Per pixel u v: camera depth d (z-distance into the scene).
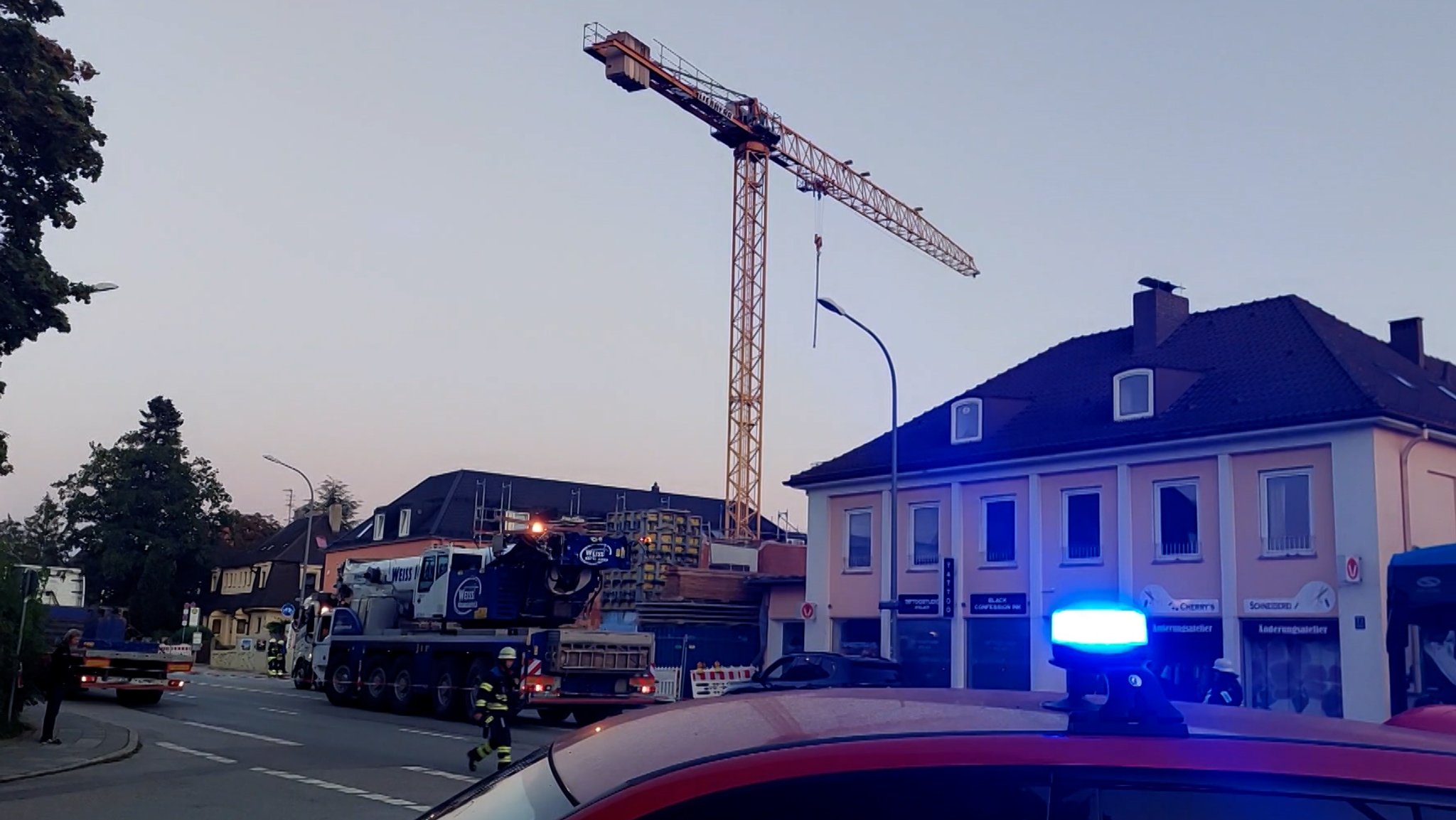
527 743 19.67
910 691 3.15
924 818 2.25
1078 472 28.58
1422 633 14.74
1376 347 30.34
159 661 27.70
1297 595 24.02
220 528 71.12
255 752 17.80
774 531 65.62
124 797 13.23
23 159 17.41
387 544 63.72
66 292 17.88
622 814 2.30
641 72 61.03
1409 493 23.78
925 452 32.72
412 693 25.94
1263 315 29.75
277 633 59.59
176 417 70.38
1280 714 2.90
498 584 25.64
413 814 12.15
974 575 30.47
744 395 63.84
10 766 15.38
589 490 68.06
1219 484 25.59
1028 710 2.71
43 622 20.03
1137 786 2.27
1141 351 31.50
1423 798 2.27
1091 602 2.63
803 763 2.31
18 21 17.14
